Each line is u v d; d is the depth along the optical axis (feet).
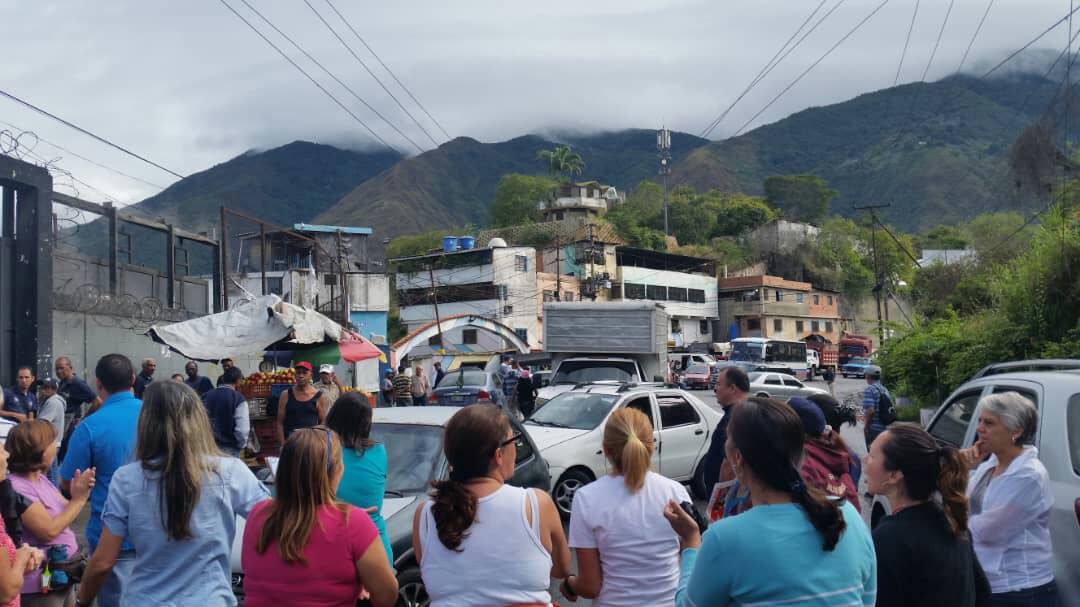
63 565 15.31
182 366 70.49
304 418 29.17
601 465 32.94
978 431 13.96
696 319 244.01
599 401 35.83
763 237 295.07
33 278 48.98
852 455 15.53
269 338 44.27
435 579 10.53
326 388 33.94
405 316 206.49
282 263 185.16
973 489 14.39
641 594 12.37
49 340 49.65
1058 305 54.80
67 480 15.57
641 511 12.49
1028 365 19.99
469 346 184.85
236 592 18.07
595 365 62.85
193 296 81.30
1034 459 13.52
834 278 283.18
